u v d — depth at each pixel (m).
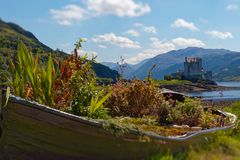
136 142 7.30
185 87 138.62
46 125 6.63
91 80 9.06
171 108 10.04
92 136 6.87
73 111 8.14
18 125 6.66
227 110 16.17
